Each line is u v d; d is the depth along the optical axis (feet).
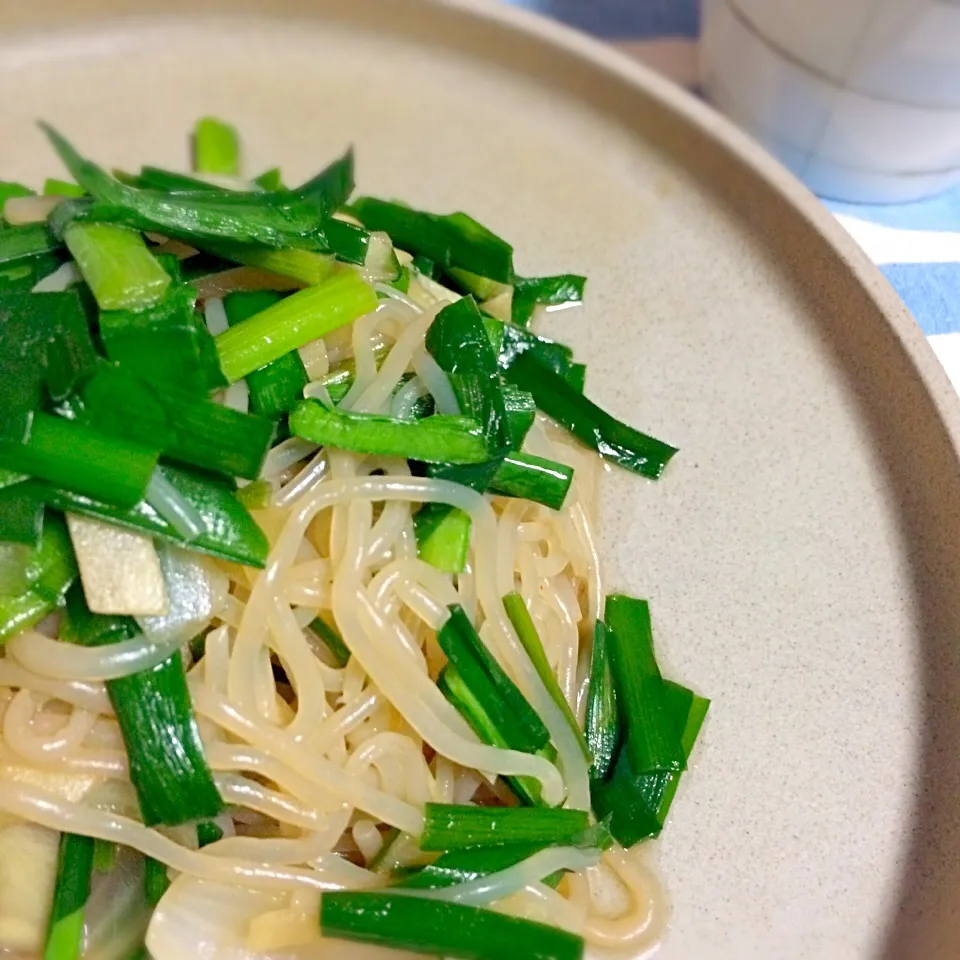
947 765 0.71
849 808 0.71
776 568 0.79
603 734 0.73
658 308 0.89
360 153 0.94
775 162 0.88
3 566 0.64
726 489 0.82
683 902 0.69
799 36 0.88
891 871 0.69
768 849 0.70
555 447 0.81
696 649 0.77
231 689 0.67
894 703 0.74
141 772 0.64
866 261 0.83
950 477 0.76
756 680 0.75
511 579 0.74
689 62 1.07
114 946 0.66
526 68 0.95
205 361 0.67
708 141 0.90
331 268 0.75
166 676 0.65
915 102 0.88
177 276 0.70
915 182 0.98
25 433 0.63
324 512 0.73
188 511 0.66
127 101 0.94
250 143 0.94
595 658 0.74
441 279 0.88
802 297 0.87
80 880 0.65
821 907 0.68
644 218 0.92
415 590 0.71
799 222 0.86
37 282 0.70
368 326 0.75
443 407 0.74
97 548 0.65
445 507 0.73
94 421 0.65
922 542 0.78
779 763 0.73
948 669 0.74
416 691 0.69
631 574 0.79
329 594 0.71
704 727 0.74
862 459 0.82
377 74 0.97
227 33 0.96
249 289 0.74
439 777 0.71
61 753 0.65
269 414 0.71
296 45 0.97
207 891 0.66
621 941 0.68
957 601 0.74
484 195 0.93
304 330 0.72
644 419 0.85
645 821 0.70
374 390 0.73
